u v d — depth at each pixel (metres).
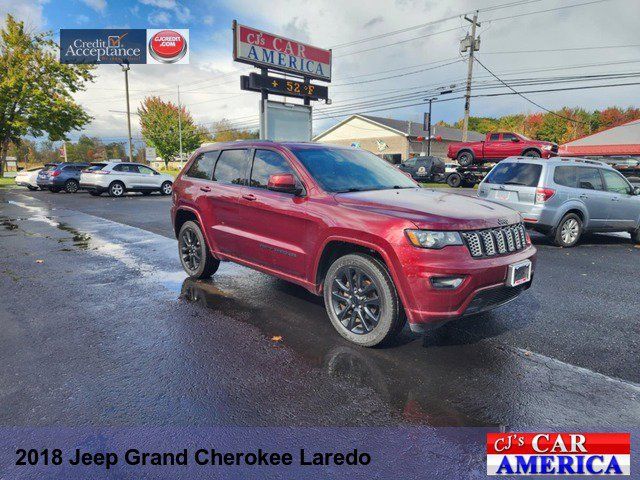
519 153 22.23
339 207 3.69
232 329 3.97
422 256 3.13
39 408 2.66
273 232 4.29
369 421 2.57
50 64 31.17
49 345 3.59
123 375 3.09
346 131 52.97
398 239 3.21
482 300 3.33
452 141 53.19
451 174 24.94
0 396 2.79
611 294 5.21
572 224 8.53
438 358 3.41
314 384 2.99
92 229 10.04
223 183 5.00
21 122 30.67
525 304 4.80
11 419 2.54
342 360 3.36
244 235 4.63
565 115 75.19
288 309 4.53
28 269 6.21
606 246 8.88
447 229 3.18
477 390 2.93
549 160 8.45
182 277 5.80
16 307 4.54
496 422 2.58
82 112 33.50
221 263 6.64
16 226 10.48
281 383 3.00
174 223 5.89
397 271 3.22
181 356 3.40
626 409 2.73
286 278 4.24
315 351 3.51
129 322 4.13
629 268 6.68
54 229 10.02
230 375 3.10
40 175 22.48
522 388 2.96
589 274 6.25
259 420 2.57
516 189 8.54
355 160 4.67
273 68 20.20
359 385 2.98
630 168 25.72
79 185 20.78
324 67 22.62
